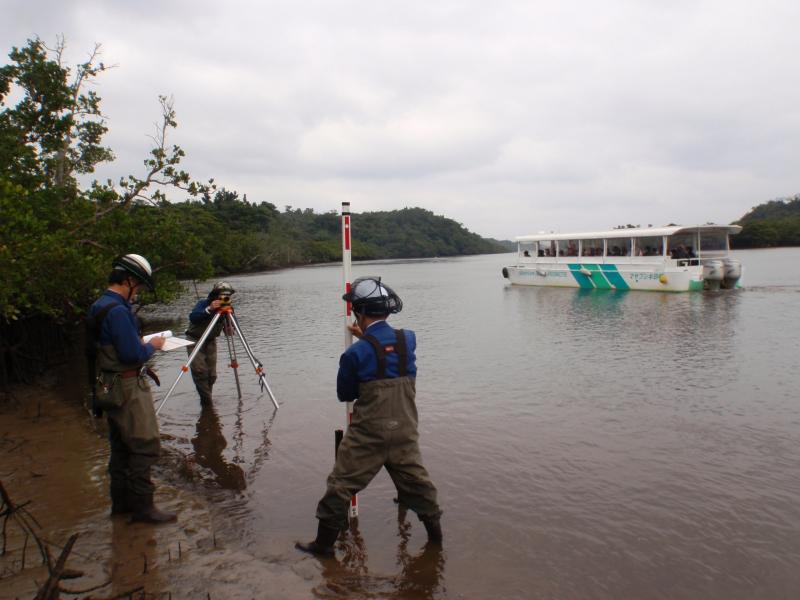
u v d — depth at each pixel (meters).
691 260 26.16
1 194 9.01
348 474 4.29
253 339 15.62
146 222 14.02
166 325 18.62
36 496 5.32
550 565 4.33
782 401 8.50
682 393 9.06
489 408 8.47
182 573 4.07
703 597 3.95
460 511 5.21
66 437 7.02
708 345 13.07
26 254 8.62
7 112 13.28
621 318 18.27
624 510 5.21
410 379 4.32
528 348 13.43
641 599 3.93
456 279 45.69
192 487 5.75
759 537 4.71
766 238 81.25
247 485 5.80
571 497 5.49
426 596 3.92
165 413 8.29
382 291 4.29
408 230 157.12
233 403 8.80
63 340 12.91
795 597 3.94
